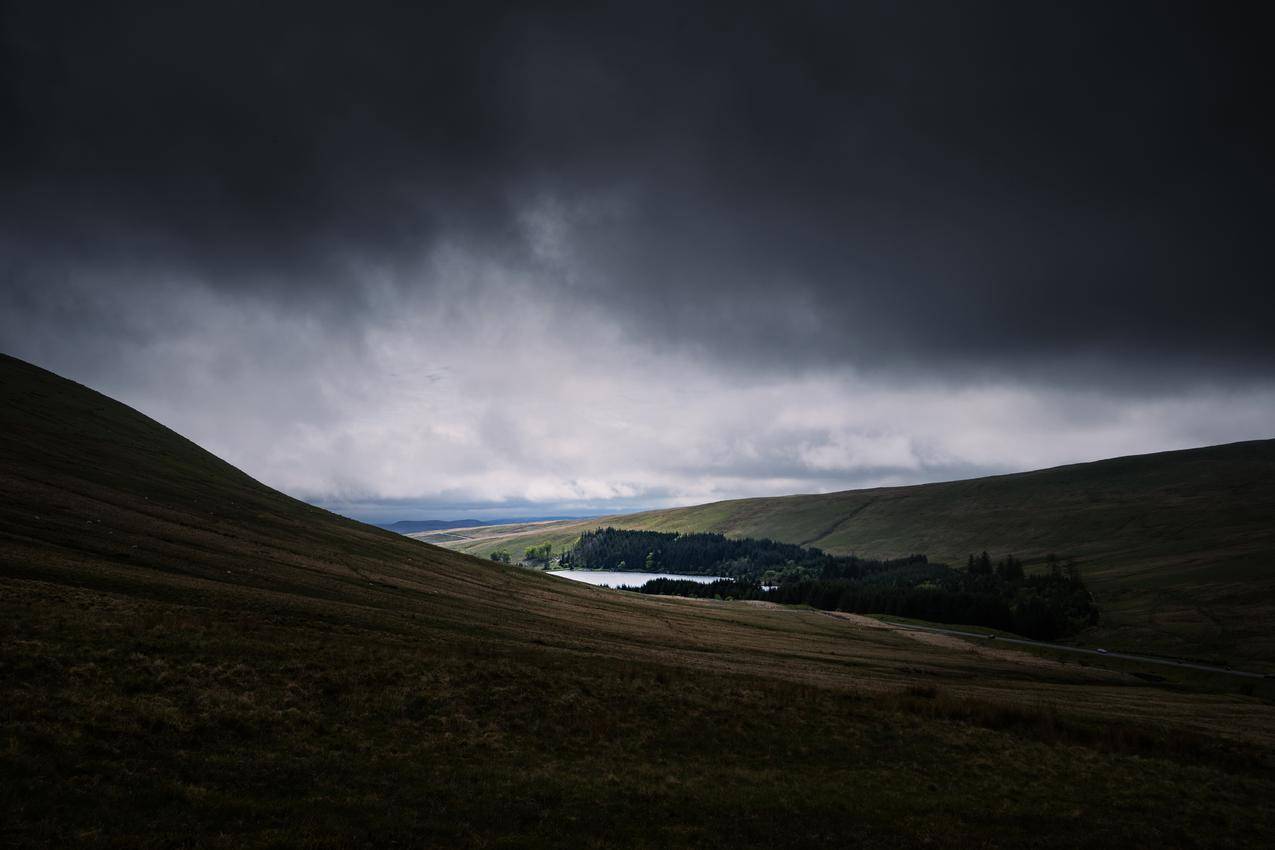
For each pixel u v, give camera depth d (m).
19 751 21.91
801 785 32.75
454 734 32.56
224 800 21.95
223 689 31.39
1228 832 32.16
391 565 105.75
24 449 99.75
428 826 22.77
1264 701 102.88
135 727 25.59
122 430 149.00
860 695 53.88
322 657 38.88
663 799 28.66
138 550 63.94
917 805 31.70
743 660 77.88
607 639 76.62
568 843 23.27
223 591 52.94
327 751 27.69
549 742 34.00
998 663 119.88
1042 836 29.56
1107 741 48.28
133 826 19.42
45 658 29.73
